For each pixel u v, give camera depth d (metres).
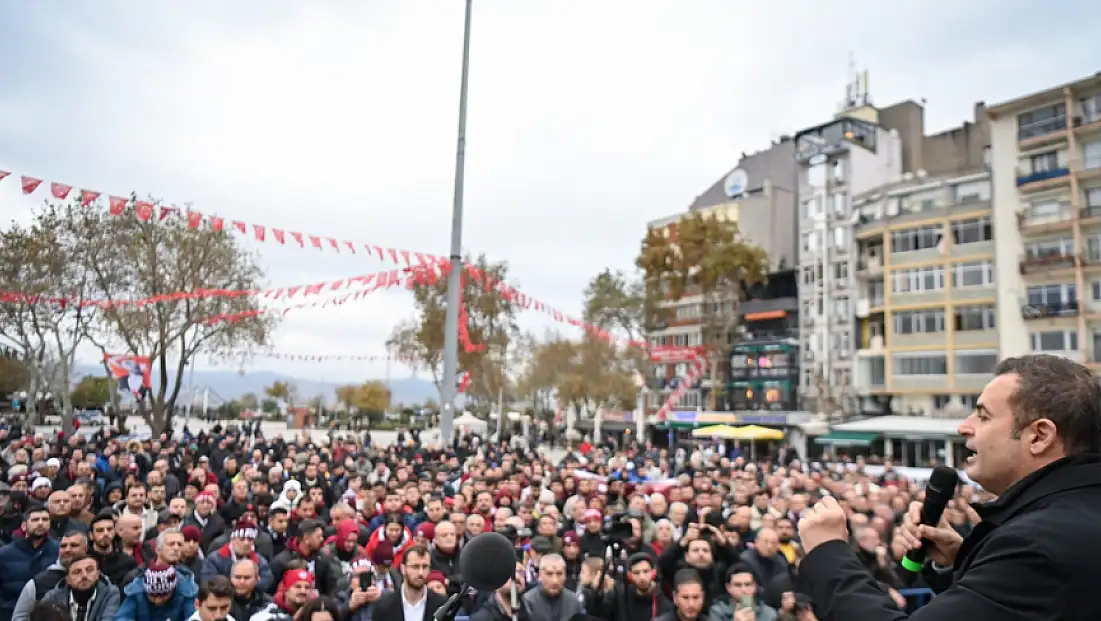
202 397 65.06
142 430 40.78
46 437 23.31
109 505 10.39
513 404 66.19
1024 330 36.09
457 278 17.80
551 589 6.33
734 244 45.44
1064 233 35.44
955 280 39.06
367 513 10.34
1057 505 1.63
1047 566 1.49
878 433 37.50
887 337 41.22
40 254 26.39
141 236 26.52
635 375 45.91
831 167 46.53
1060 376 1.79
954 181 40.03
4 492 9.26
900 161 48.62
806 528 1.87
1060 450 1.75
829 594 1.72
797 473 14.86
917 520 2.17
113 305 26.23
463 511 9.62
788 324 48.31
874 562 7.20
